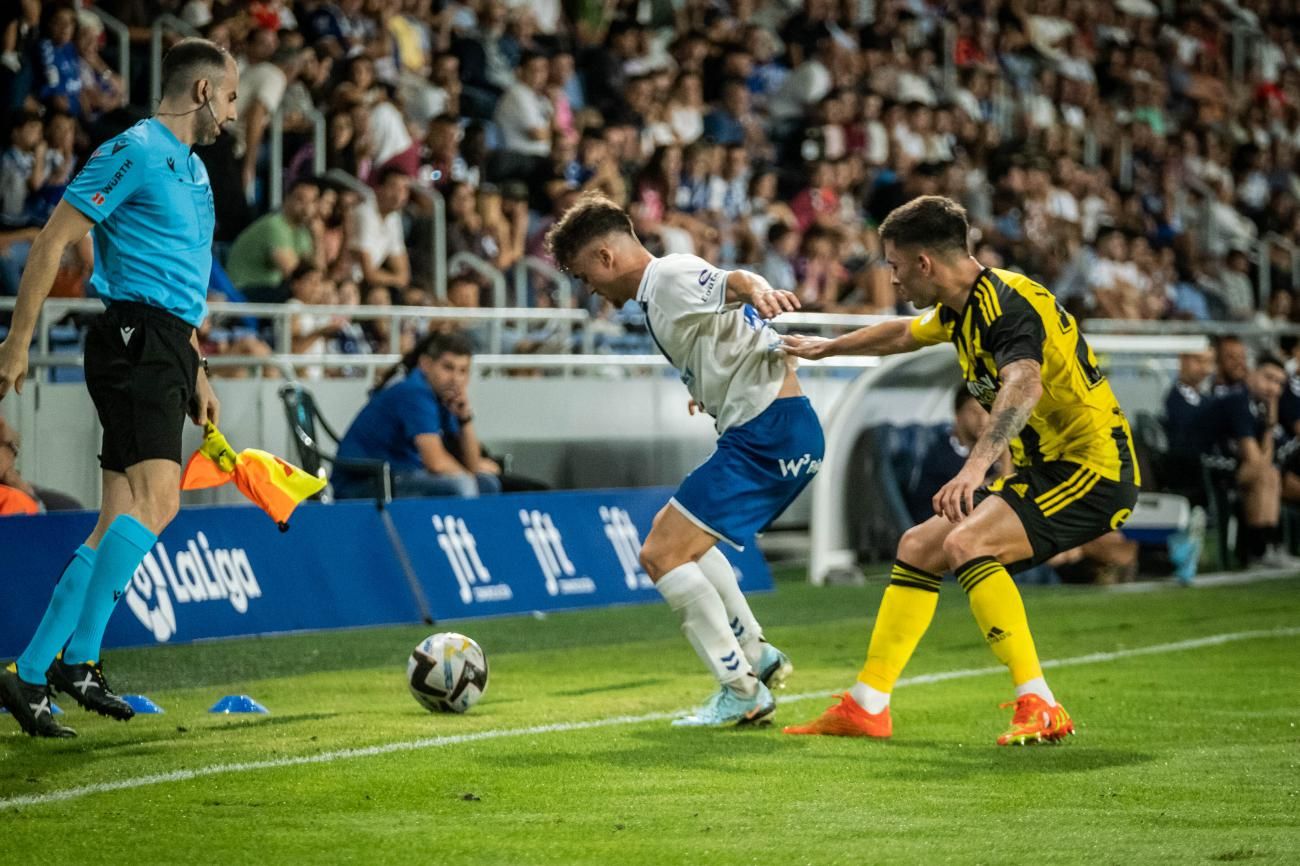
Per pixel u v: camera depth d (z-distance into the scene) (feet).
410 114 125.39
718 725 51.75
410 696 58.75
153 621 68.74
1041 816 38.73
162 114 48.37
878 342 50.90
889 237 48.37
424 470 85.25
